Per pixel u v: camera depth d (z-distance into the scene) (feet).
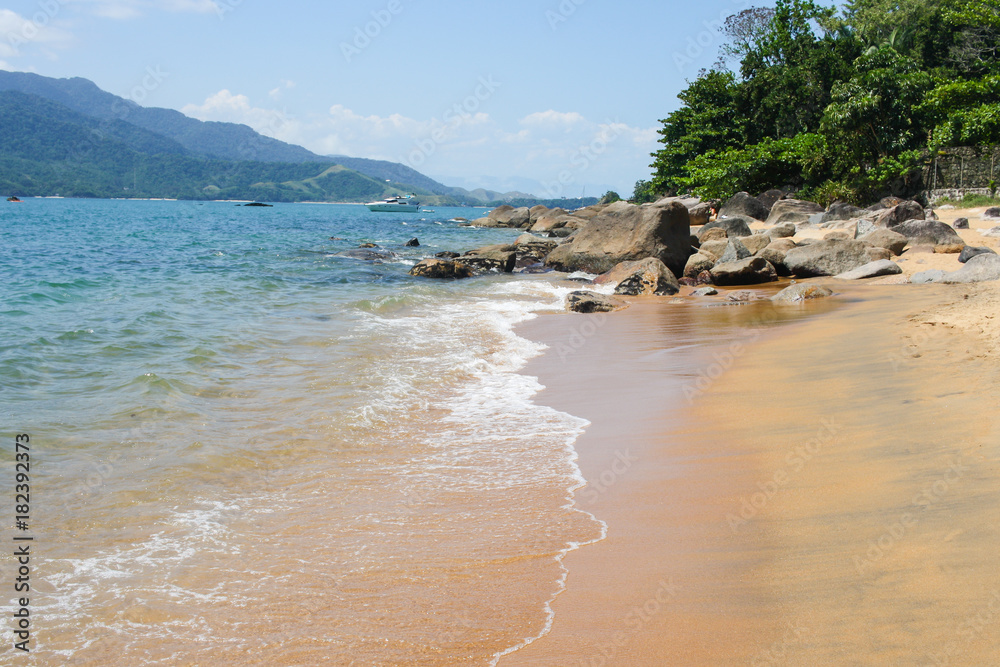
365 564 14.53
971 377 23.04
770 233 93.45
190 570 14.23
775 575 12.80
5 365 30.32
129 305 47.91
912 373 25.03
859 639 10.43
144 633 12.01
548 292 61.21
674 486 18.02
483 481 19.24
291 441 22.38
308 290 59.52
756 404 24.76
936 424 19.26
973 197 113.29
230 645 11.68
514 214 209.36
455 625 12.18
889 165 123.95
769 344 35.35
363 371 31.42
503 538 15.67
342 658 11.30
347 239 132.26
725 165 149.48
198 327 40.22
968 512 13.76
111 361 31.78
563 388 29.58
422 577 13.96
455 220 251.80
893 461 17.26
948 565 12.00
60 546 15.15
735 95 168.66
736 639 10.96
